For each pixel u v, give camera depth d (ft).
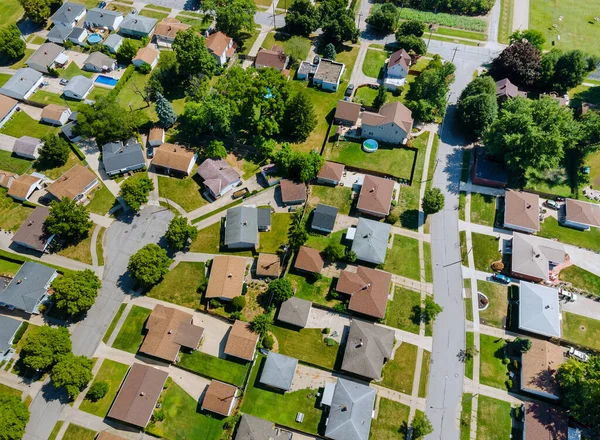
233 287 305.12
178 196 363.15
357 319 302.86
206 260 329.52
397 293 313.94
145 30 475.31
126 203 357.20
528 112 358.84
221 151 371.15
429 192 339.36
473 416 268.21
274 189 367.04
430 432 254.68
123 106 422.41
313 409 270.05
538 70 426.92
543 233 343.26
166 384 278.05
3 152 389.39
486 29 501.97
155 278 303.89
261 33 492.54
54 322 303.68
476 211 355.56
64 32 469.98
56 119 404.36
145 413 260.83
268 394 275.59
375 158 386.52
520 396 273.95
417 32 472.03
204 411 269.64
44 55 446.19
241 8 459.32
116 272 324.39
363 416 255.91
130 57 452.35
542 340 287.48
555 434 253.65
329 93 435.53
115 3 523.70
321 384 278.87
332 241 337.11
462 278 321.73
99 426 266.16
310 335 296.30
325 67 442.91
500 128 359.87
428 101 405.59
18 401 258.98
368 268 315.58
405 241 338.54
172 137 400.47
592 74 459.32
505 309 307.58
